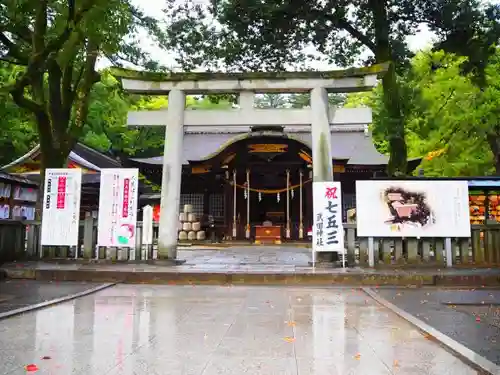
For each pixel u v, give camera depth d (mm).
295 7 13969
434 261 11172
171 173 11961
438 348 4660
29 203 18016
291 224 24156
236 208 24375
